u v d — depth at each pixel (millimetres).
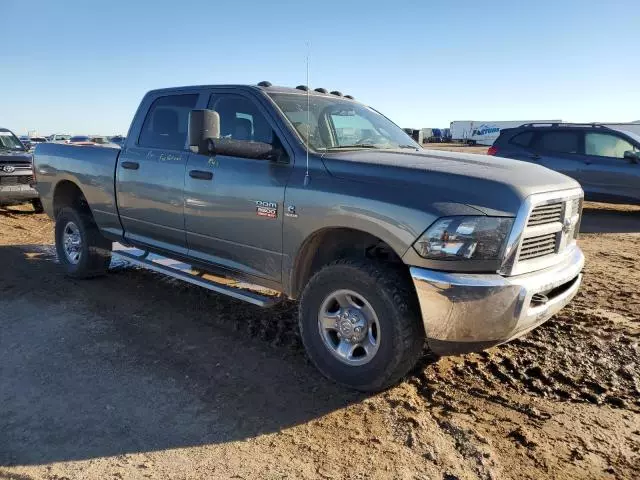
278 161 4059
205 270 4957
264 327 4770
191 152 4750
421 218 3229
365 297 3480
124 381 3760
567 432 3215
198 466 2857
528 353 4273
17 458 2898
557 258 3641
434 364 4074
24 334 4570
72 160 6027
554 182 3594
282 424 3268
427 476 2799
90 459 2904
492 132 61719
